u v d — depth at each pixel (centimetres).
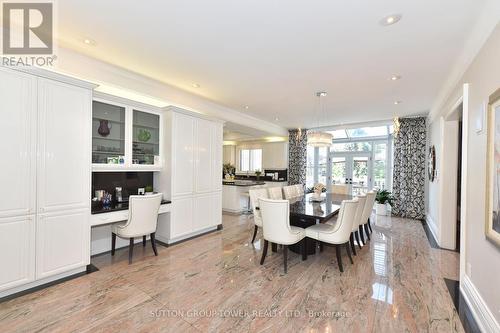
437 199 437
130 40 260
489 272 195
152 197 334
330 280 282
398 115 589
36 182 247
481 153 215
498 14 178
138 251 371
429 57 284
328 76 348
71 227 275
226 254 362
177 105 420
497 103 180
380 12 204
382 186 722
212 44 265
